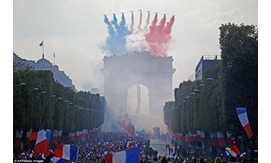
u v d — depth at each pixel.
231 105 169.38
